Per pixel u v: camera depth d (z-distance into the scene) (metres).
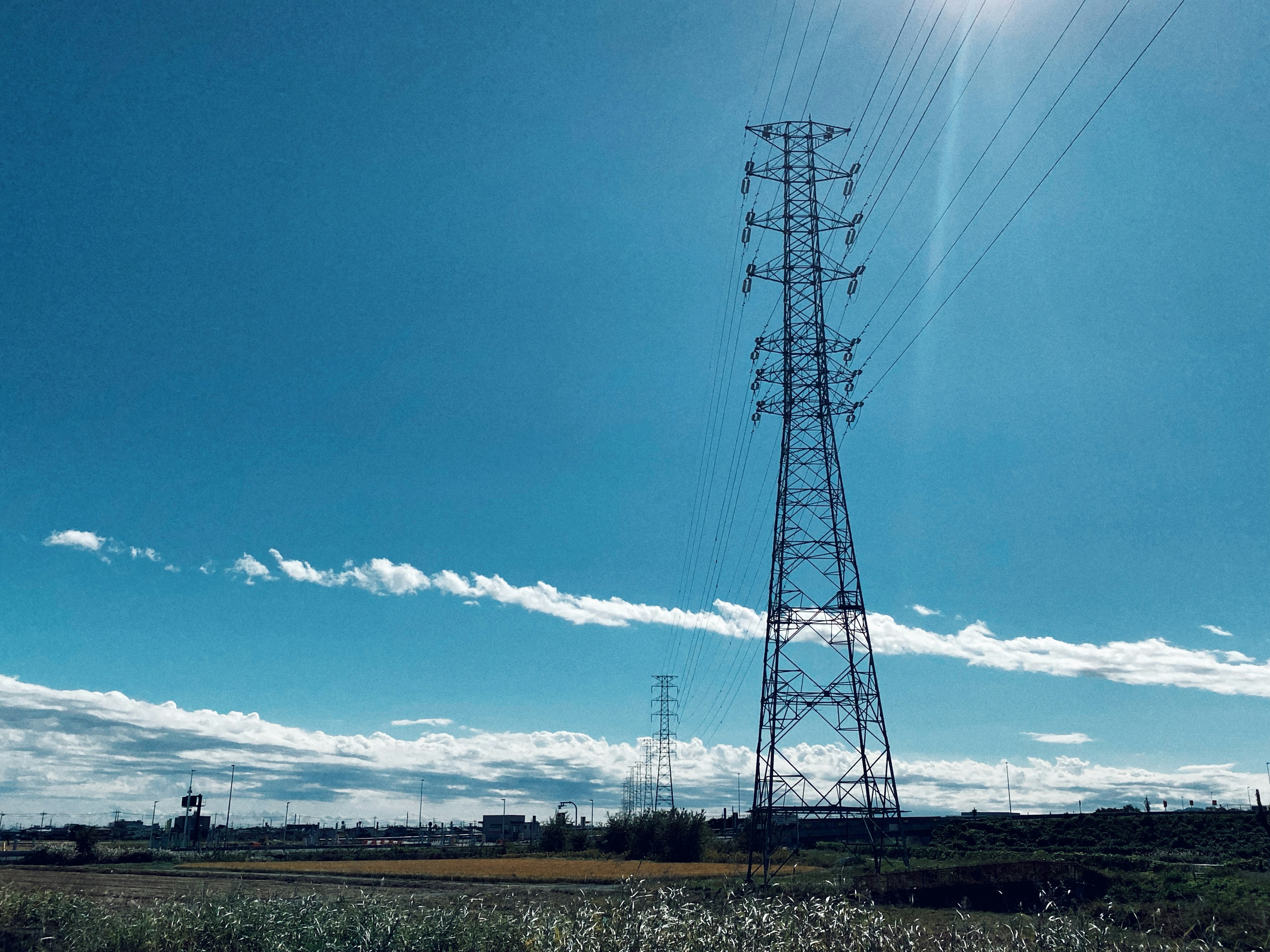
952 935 21.52
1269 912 28.34
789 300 65.50
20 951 25.06
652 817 115.19
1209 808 109.81
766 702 57.88
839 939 19.86
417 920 22.95
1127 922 29.05
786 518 60.88
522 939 21.39
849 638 58.19
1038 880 37.56
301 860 110.38
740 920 20.34
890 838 82.25
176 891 51.00
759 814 61.97
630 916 20.58
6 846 141.38
